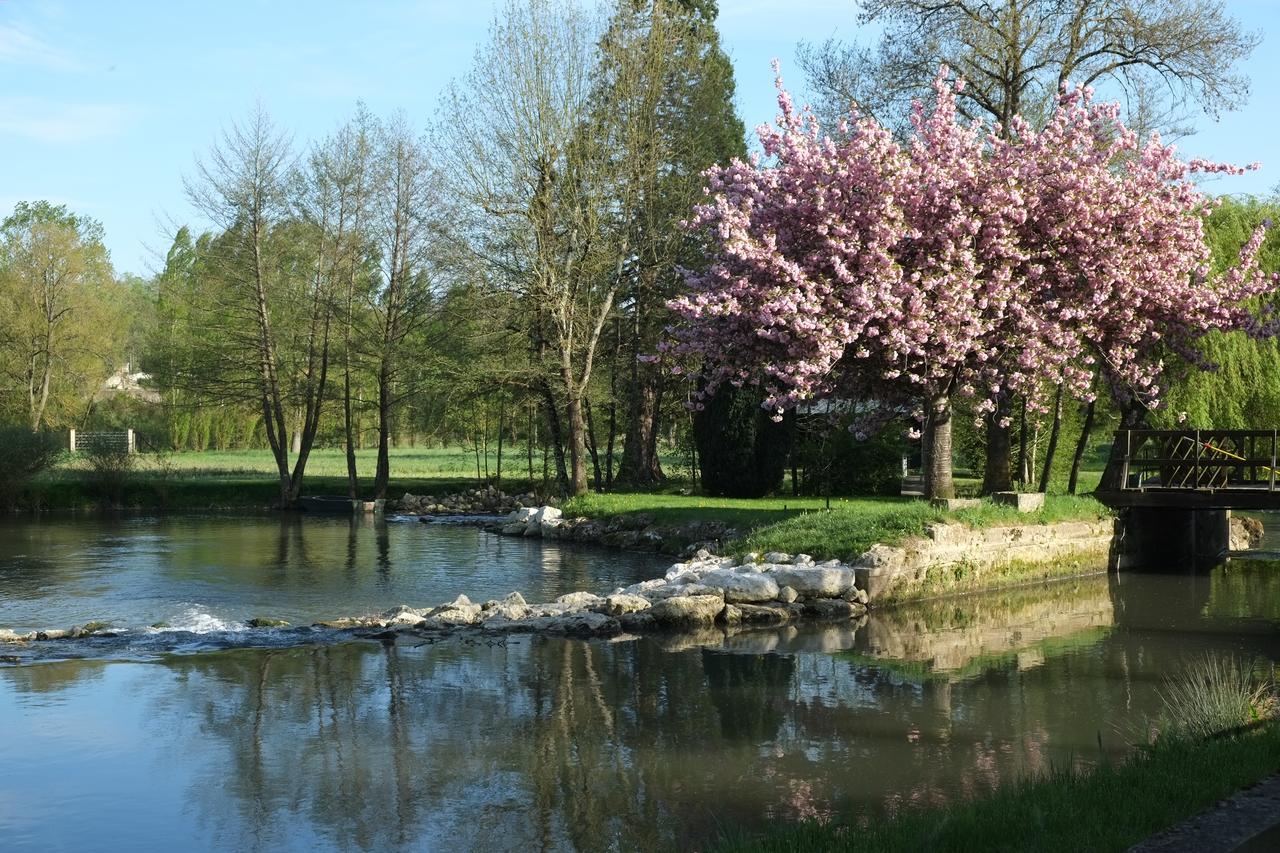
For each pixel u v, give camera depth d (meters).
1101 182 21.47
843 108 33.06
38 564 24.34
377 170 42.78
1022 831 6.23
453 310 38.78
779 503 32.19
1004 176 21.05
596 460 41.97
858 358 21.83
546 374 36.12
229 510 42.22
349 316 43.22
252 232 42.81
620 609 17.19
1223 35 28.41
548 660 14.38
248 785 9.40
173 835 8.30
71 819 8.62
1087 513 24.06
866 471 37.72
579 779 9.54
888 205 20.19
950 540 20.55
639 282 38.31
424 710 11.80
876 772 9.69
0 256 67.88
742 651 15.14
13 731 10.93
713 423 35.66
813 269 20.94
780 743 10.61
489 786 9.37
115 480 42.38
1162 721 11.03
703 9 46.88
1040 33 29.75
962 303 20.25
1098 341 23.02
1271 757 7.53
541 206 35.66
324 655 14.54
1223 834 5.98
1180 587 22.06
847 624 17.45
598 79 37.09
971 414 34.00
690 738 10.78
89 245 63.12
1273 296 29.77
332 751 10.33
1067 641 16.03
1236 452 27.45
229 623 16.62
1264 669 13.97
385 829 8.41
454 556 26.53
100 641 15.23
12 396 55.06
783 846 6.42
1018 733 10.95
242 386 44.34
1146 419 30.02
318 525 35.81
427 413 46.75
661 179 38.53
